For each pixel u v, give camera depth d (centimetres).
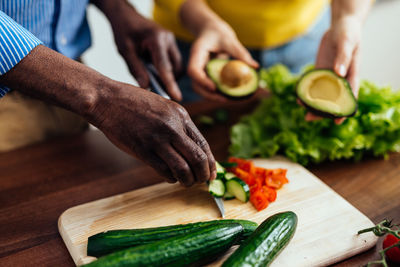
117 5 81
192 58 80
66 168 74
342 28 74
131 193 67
